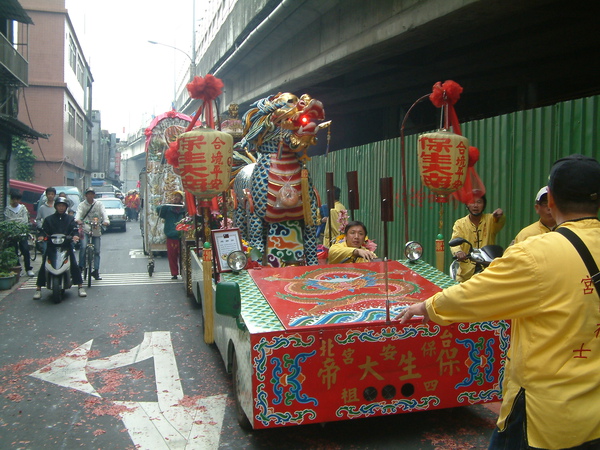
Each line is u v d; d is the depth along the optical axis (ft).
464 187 17.62
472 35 33.60
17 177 86.33
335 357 11.37
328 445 12.26
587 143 17.95
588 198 7.05
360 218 37.11
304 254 19.38
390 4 29.84
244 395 12.16
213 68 66.08
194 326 23.00
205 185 15.57
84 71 128.67
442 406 12.17
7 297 29.45
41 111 91.35
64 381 16.55
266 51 50.26
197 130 15.58
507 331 12.47
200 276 21.03
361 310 12.17
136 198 114.32
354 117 63.57
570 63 38.96
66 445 12.44
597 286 6.67
